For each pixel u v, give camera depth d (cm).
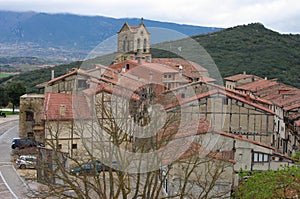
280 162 3272
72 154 2298
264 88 6088
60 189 1853
